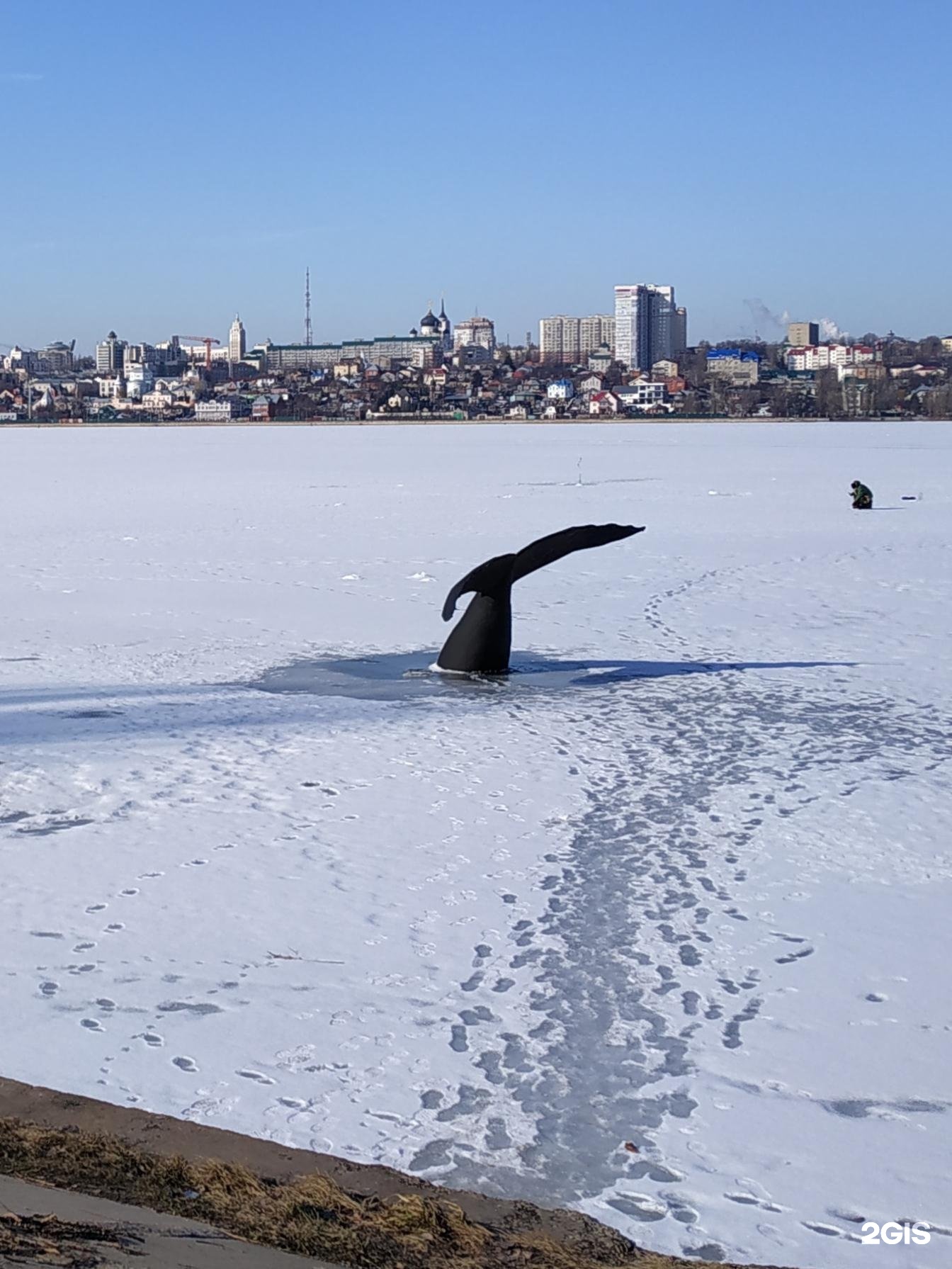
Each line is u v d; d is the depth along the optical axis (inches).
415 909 287.6
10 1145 178.9
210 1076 212.4
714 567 904.9
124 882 302.4
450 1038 228.2
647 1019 236.7
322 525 1189.1
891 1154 193.3
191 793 374.3
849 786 386.0
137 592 776.3
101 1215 153.7
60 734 441.7
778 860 321.4
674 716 479.8
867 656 598.2
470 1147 193.3
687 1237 171.8
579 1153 192.2
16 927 275.3
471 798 371.6
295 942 268.8
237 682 536.1
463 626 559.2
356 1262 152.6
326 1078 212.8
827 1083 214.2
